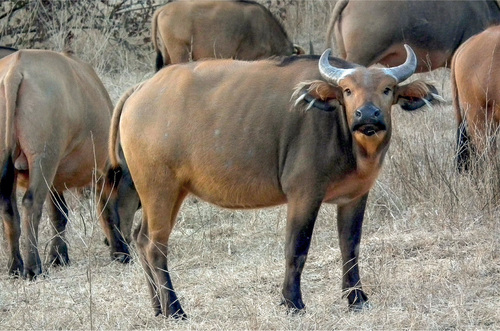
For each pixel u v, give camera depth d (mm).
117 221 29703
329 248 27797
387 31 40719
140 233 23688
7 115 26906
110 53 53031
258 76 22734
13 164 27219
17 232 27766
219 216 32688
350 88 20641
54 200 29469
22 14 52875
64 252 29328
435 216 28453
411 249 26281
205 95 22844
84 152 29594
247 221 31797
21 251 30266
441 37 41062
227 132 22406
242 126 22359
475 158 30719
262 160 22281
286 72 22609
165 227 23250
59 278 27328
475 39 31453
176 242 30031
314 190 21703
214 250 28969
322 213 30578
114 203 29766
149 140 22984
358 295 22562
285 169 22016
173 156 22828
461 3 41250
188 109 22781
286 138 21984
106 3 52906
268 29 48469
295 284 22109
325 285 24500
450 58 41969
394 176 31188
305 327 21188
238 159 22375
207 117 22594
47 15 52656
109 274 27672
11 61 28062
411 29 40719
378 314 21719
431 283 23359
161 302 22938
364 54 41156
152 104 23156
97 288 25891
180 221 32438
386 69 20891
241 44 47594
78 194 33656
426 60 41594
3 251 29766
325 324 21312
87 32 52625
